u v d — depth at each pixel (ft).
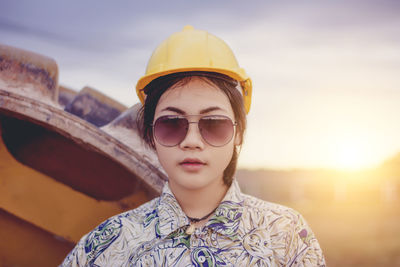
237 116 4.16
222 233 3.79
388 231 29.91
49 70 6.02
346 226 33.65
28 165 5.98
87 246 4.00
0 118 5.67
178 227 3.82
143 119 4.68
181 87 3.81
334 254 23.09
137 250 3.84
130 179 5.97
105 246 3.96
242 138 4.25
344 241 26.71
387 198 51.24
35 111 5.22
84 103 7.36
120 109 7.49
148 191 5.93
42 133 5.87
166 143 3.78
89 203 6.00
